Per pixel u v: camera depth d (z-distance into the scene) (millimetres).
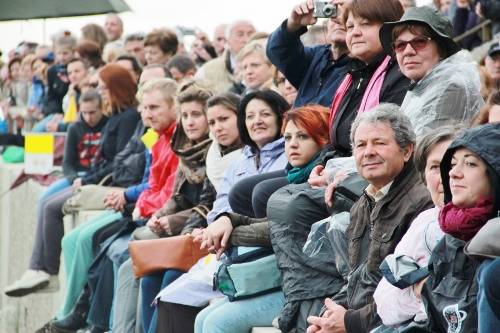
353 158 14312
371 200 12922
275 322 15000
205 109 19484
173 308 17094
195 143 19703
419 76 13742
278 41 17094
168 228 19219
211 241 15578
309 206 14391
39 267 25984
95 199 24844
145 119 21406
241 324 15492
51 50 37250
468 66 13594
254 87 20297
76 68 31844
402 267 11398
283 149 17094
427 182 11758
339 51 16781
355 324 12328
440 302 10891
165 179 21234
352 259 13086
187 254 18203
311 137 15477
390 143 12633
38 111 37125
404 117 12781
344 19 15250
